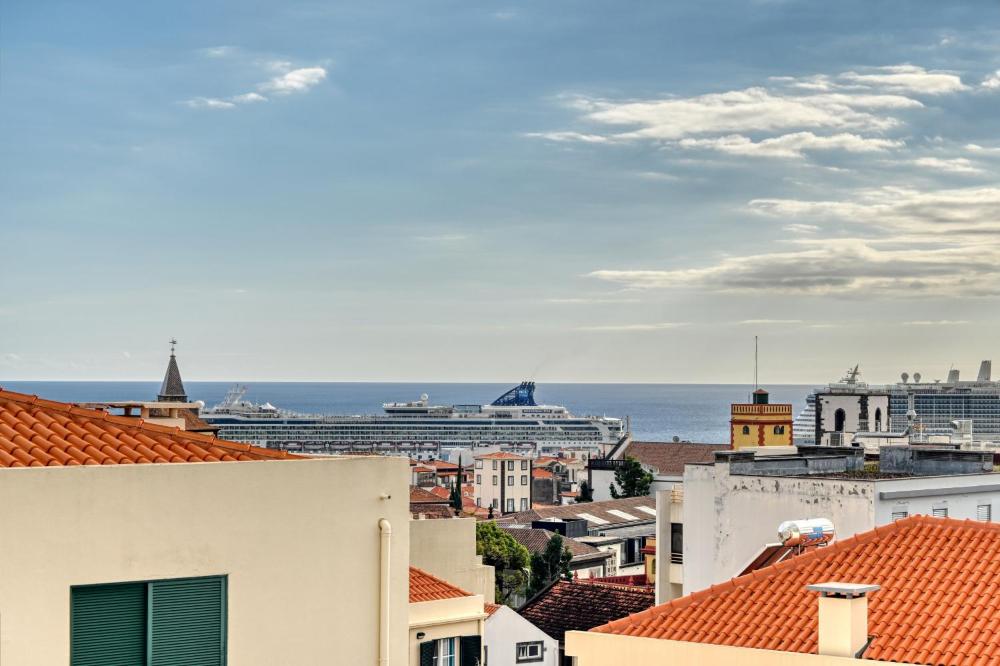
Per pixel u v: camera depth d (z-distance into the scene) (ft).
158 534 52.34
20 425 58.75
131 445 59.21
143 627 52.06
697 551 153.69
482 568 173.06
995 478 149.07
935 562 86.38
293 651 55.36
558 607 235.20
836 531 141.08
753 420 559.79
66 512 50.39
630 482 640.17
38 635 49.55
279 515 55.42
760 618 84.38
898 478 143.74
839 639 76.54
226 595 53.88
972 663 74.90
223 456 59.93
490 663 201.67
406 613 58.34
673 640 82.84
